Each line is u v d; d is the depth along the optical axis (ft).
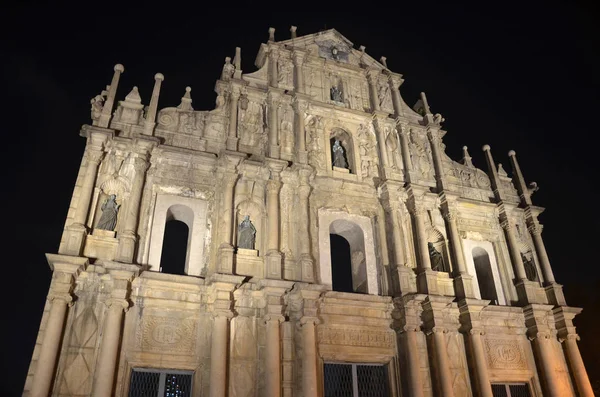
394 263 79.71
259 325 67.46
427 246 82.69
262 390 63.52
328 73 97.40
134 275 62.90
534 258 93.20
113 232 67.15
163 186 73.72
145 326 62.64
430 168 95.30
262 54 95.30
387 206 84.58
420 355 74.28
